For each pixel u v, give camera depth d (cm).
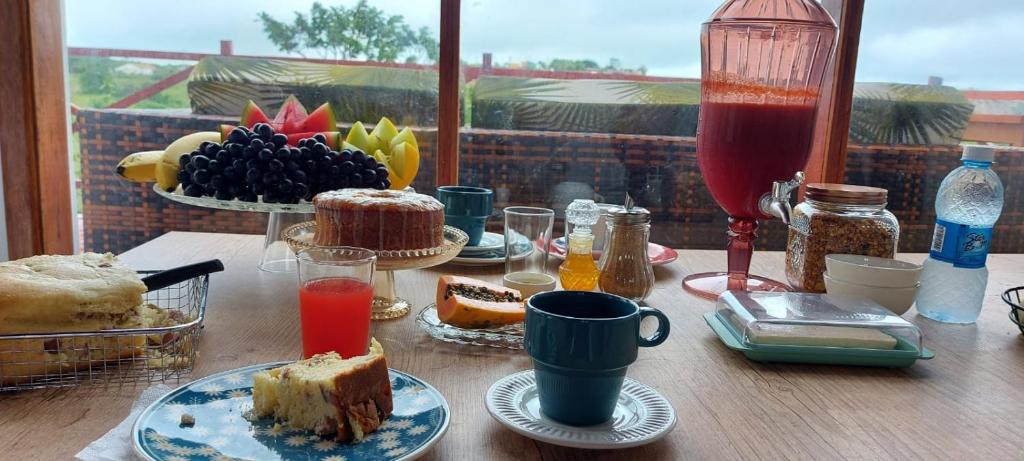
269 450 59
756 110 113
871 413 74
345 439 60
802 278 121
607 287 109
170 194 122
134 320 79
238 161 114
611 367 64
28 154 198
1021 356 95
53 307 73
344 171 120
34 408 68
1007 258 163
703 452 64
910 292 107
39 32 195
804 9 114
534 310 66
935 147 223
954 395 80
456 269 134
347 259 90
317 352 83
